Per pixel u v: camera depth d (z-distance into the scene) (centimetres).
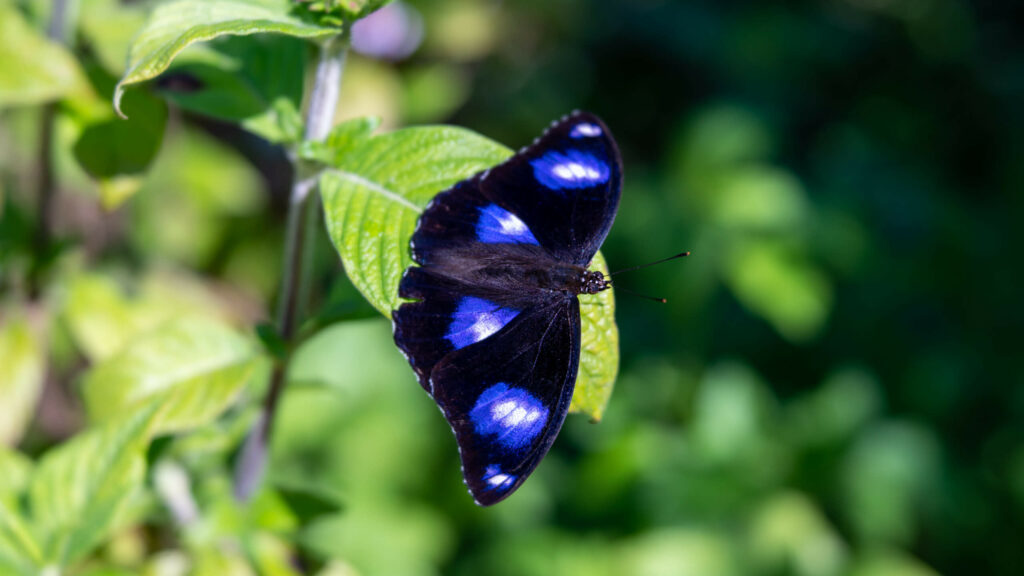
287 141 54
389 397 85
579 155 53
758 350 98
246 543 57
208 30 50
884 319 99
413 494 84
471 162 52
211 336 55
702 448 87
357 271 51
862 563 85
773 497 86
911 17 124
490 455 52
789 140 110
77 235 61
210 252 86
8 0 60
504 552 83
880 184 107
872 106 118
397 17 89
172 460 58
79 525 54
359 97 88
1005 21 128
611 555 83
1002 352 100
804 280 90
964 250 104
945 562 90
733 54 114
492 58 108
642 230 93
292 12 52
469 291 52
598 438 88
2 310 60
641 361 92
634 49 117
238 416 59
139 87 56
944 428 96
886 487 88
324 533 78
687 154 94
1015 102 119
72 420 70
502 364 52
